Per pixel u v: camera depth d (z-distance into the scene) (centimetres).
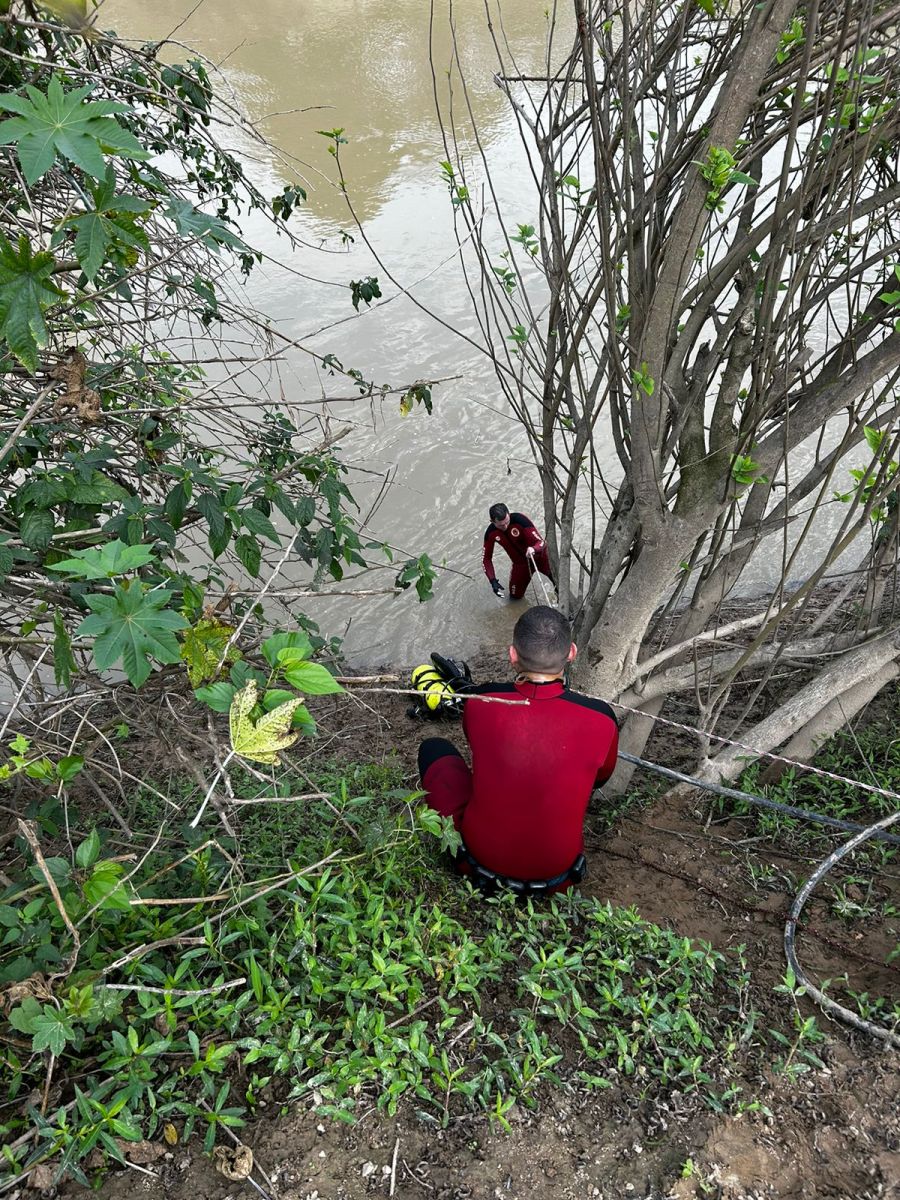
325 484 314
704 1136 208
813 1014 248
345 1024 215
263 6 2411
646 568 324
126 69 352
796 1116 215
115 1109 179
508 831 281
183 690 259
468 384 1043
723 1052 233
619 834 363
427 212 1441
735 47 238
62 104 161
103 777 406
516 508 869
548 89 297
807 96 252
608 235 248
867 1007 246
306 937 223
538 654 274
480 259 326
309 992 224
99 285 270
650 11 262
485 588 786
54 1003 179
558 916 279
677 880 325
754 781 389
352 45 2120
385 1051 211
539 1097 216
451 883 307
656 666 379
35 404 218
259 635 285
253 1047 201
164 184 384
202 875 233
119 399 324
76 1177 175
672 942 264
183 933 220
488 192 1489
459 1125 206
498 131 1686
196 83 394
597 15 265
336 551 314
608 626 349
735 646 496
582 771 278
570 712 277
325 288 1242
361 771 411
